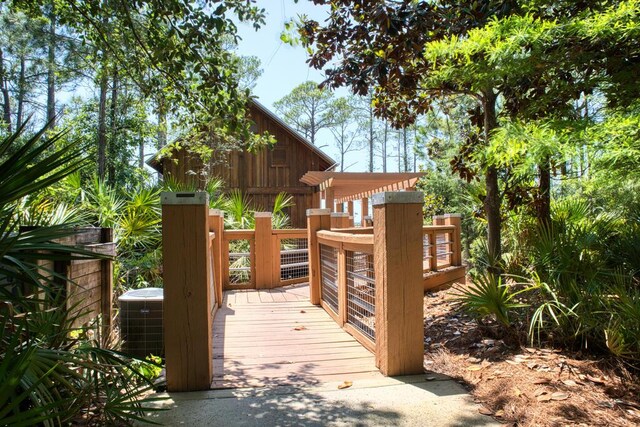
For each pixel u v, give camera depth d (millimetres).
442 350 3510
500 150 3135
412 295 3035
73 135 12766
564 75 3373
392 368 3012
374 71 4012
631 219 4582
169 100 5305
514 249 4961
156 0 3977
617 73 3104
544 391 2604
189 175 14391
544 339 3393
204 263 2867
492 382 2795
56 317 2285
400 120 5492
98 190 6590
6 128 15078
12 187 1707
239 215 8672
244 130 4777
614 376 2809
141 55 5086
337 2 4363
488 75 3385
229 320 4797
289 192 15430
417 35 3738
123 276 6090
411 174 10391
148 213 6344
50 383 1850
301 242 9539
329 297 5113
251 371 3186
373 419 2352
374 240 3246
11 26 11719
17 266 1960
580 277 3543
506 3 3506
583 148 2863
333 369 3203
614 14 2766
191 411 2496
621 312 3064
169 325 2842
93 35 5172
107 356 2289
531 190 4844
